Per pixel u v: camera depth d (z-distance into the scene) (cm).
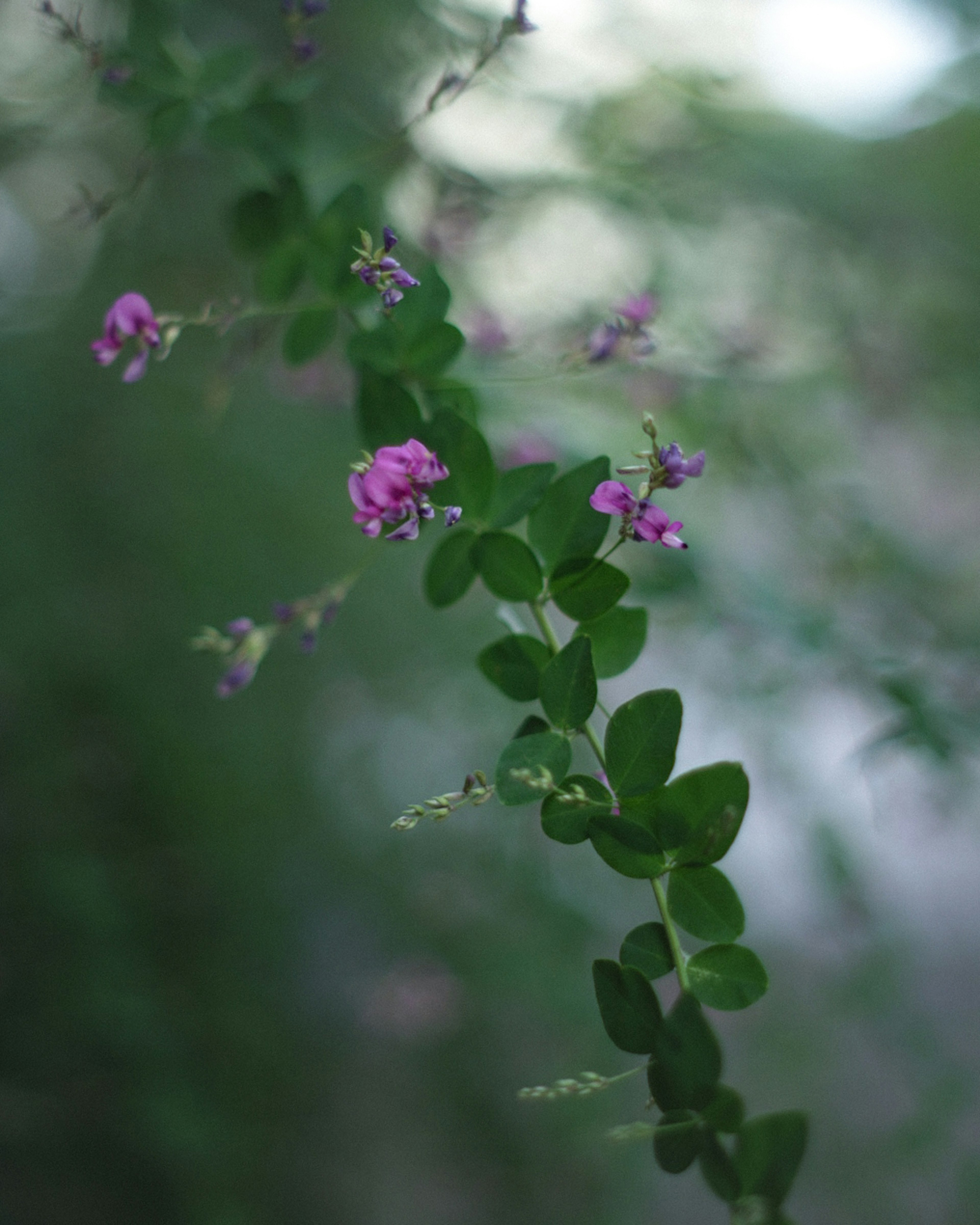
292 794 123
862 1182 121
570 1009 110
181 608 111
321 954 123
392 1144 125
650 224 92
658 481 48
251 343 60
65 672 106
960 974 149
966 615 94
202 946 115
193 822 112
